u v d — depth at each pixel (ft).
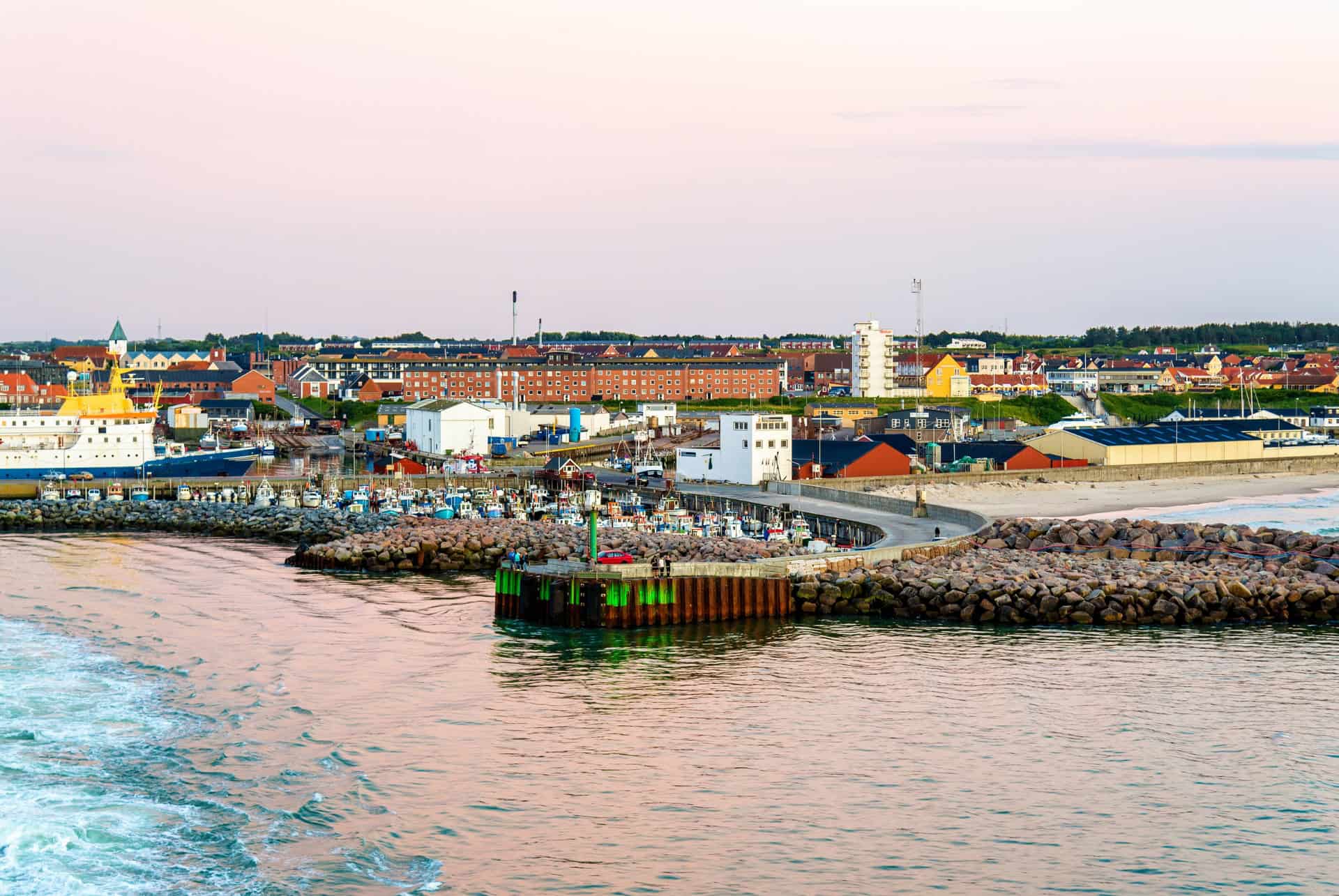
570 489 603.67
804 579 336.49
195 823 189.26
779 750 221.66
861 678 266.77
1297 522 549.54
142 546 467.52
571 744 224.33
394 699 251.39
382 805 196.44
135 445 641.40
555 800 198.59
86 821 188.65
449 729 232.53
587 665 278.26
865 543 427.33
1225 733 230.27
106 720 236.43
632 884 171.01
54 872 172.35
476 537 427.33
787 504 513.86
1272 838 185.37
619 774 209.87
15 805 194.29
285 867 175.01
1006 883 171.53
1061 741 226.17
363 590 369.71
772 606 329.52
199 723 234.79
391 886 170.19
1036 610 321.73
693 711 244.22
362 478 638.53
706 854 180.14
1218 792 202.28
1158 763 215.10
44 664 277.03
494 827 188.75
